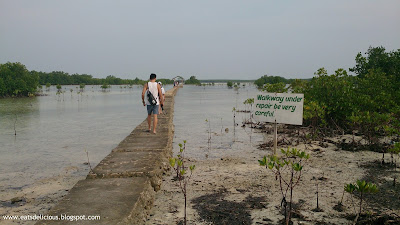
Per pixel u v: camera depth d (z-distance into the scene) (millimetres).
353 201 4645
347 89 10922
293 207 4473
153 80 9305
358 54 18844
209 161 7484
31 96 43938
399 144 6043
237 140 10273
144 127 10711
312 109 10141
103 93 54312
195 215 4258
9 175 6434
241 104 26719
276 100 7293
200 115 18422
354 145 8367
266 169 6605
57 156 8148
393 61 16844
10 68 43281
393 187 5230
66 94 50031
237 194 5098
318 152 8055
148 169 5320
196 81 137875
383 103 10578
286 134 11086
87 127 13617
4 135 11500
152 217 4188
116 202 3795
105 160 6000
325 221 3979
